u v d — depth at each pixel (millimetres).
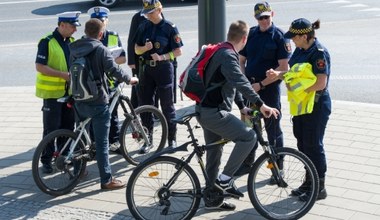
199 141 8555
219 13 9430
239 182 7246
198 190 6371
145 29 8211
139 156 8023
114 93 7570
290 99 6461
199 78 6199
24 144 8758
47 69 7414
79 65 6789
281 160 6438
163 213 6387
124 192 7148
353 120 9102
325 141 8328
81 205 6879
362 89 11188
